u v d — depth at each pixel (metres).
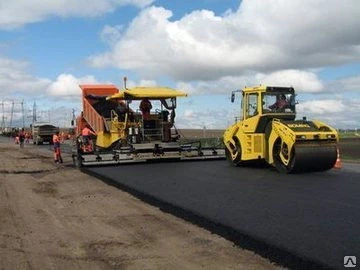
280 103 17.77
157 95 22.11
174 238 8.44
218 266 6.89
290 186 13.20
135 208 11.19
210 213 9.96
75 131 28.48
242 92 18.48
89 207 11.48
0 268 6.95
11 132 94.62
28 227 9.48
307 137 15.64
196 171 17.38
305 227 8.57
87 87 26.41
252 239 7.98
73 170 20.20
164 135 22.59
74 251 7.77
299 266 6.74
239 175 15.90
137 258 7.35
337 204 10.48
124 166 20.02
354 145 41.78
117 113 23.06
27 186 15.48
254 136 17.75
